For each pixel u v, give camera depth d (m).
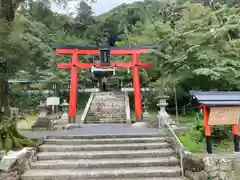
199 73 13.30
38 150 8.80
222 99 7.07
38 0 10.63
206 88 15.55
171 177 7.38
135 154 8.41
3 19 8.19
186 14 19.39
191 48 14.17
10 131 8.48
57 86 26.94
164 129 10.91
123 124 16.53
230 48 14.55
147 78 22.80
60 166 7.87
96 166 7.87
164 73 17.64
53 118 16.84
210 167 6.85
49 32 32.66
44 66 26.03
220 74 13.36
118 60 29.75
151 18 33.03
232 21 15.58
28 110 18.84
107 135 9.73
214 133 9.15
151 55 20.12
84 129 13.18
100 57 18.17
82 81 32.56
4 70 8.33
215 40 14.74
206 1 31.11
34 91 23.11
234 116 7.23
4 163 6.96
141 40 24.22
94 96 24.11
